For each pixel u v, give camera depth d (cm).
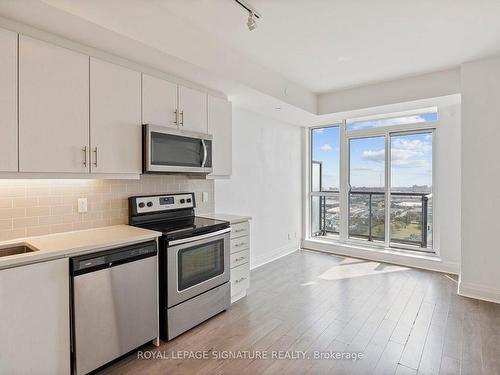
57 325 179
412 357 216
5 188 205
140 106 248
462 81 327
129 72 241
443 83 353
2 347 160
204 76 285
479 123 317
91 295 191
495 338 240
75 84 209
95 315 193
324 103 445
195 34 254
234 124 399
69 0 179
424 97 365
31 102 189
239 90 327
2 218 204
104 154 225
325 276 392
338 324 265
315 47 292
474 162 320
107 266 198
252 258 433
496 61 310
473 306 298
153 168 251
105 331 198
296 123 521
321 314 284
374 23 248
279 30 259
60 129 202
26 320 167
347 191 508
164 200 299
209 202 361
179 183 323
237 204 405
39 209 221
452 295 327
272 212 475
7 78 179
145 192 291
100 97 223
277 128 488
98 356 194
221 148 327
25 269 166
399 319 273
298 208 546
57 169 201
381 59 321
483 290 315
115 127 232
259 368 205
